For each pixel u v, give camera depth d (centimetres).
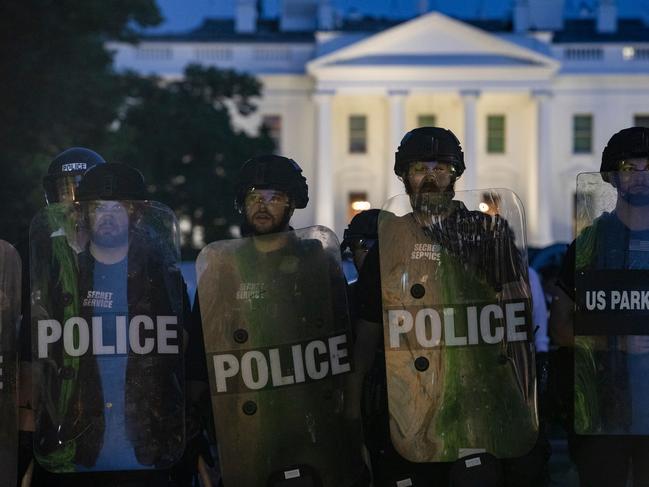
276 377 454
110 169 473
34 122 2156
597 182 461
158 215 458
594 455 467
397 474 454
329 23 5638
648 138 482
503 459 446
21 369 480
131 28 2952
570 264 486
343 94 5412
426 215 450
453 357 445
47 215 457
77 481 452
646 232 459
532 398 446
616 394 457
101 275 455
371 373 476
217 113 3916
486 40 5331
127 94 3819
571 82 5644
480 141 5653
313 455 453
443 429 443
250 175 482
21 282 493
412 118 5638
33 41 2138
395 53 5362
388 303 449
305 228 459
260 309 455
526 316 448
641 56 5669
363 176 5631
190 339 478
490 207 452
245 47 5688
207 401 480
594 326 459
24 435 477
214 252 458
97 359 452
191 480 495
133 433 450
